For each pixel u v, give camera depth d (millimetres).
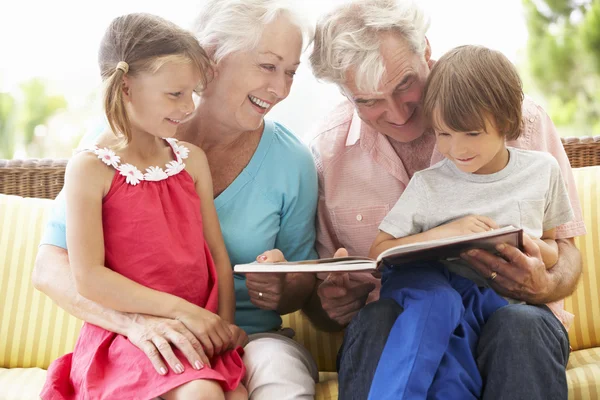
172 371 1489
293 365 1656
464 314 1614
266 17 1705
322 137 2051
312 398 1640
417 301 1552
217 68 1758
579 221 1869
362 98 1779
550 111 4648
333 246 2051
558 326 1596
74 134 4273
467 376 1522
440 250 1531
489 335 1561
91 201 1576
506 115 1676
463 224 1691
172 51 1579
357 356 1585
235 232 1861
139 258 1611
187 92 1615
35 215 2117
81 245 1568
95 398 1493
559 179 1778
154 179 1639
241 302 1910
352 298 1789
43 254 1733
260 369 1637
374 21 1724
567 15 4520
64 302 1652
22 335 2020
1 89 4078
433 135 1951
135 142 1646
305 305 1972
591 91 4578
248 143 1894
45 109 4188
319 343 2055
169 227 1648
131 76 1584
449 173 1812
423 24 1786
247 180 1878
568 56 4555
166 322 1564
